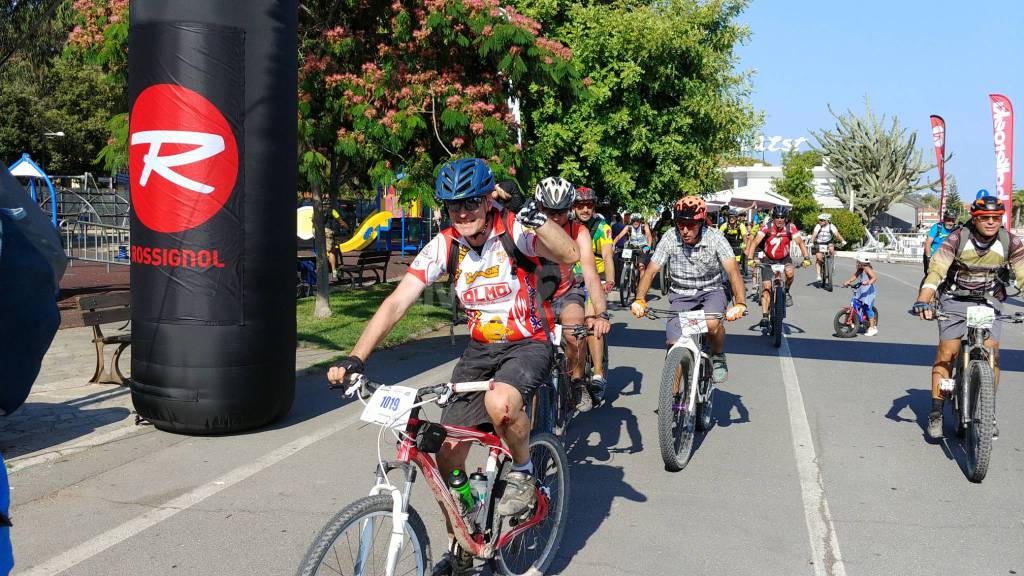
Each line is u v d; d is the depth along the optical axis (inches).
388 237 1027.9
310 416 273.6
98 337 314.8
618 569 159.0
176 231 236.8
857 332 487.2
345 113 430.6
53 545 167.3
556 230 131.6
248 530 175.8
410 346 419.5
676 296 247.1
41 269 240.2
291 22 253.8
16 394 237.5
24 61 818.2
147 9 235.3
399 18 426.9
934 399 246.8
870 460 229.8
